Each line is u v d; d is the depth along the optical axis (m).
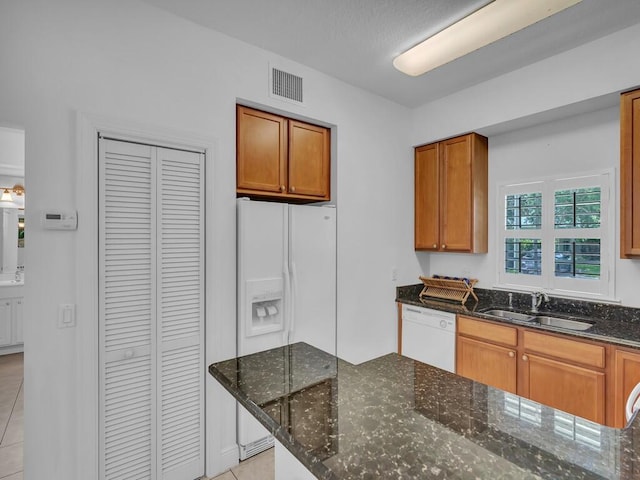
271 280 2.22
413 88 2.81
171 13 1.89
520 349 2.33
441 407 0.94
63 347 1.60
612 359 1.93
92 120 1.66
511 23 1.87
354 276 2.79
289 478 1.10
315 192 2.62
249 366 1.25
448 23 1.96
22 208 4.56
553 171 2.62
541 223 2.71
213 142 2.03
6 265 4.44
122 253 1.76
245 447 2.14
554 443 0.77
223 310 2.06
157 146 1.87
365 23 1.97
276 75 2.31
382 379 1.14
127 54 1.76
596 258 2.43
